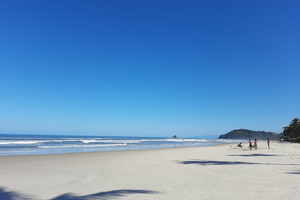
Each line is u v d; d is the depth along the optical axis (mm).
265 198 5445
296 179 7781
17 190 6590
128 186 7188
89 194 6156
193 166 11875
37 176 8930
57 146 34312
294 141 57719
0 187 6961
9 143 41219
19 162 13453
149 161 14414
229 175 8930
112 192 6375
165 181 7977
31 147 31609
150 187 7020
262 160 13891
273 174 8883
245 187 6750
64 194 6168
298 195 5641
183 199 5531
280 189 6352
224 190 6438
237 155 18156
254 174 8969
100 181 8023
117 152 23078
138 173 9773
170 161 14359
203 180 8047
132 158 16422
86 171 10297
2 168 11023
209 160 14617
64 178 8539
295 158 14891
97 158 16359
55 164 12750
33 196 5945
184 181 7934
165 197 5762
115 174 9516
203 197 5691
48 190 6633
